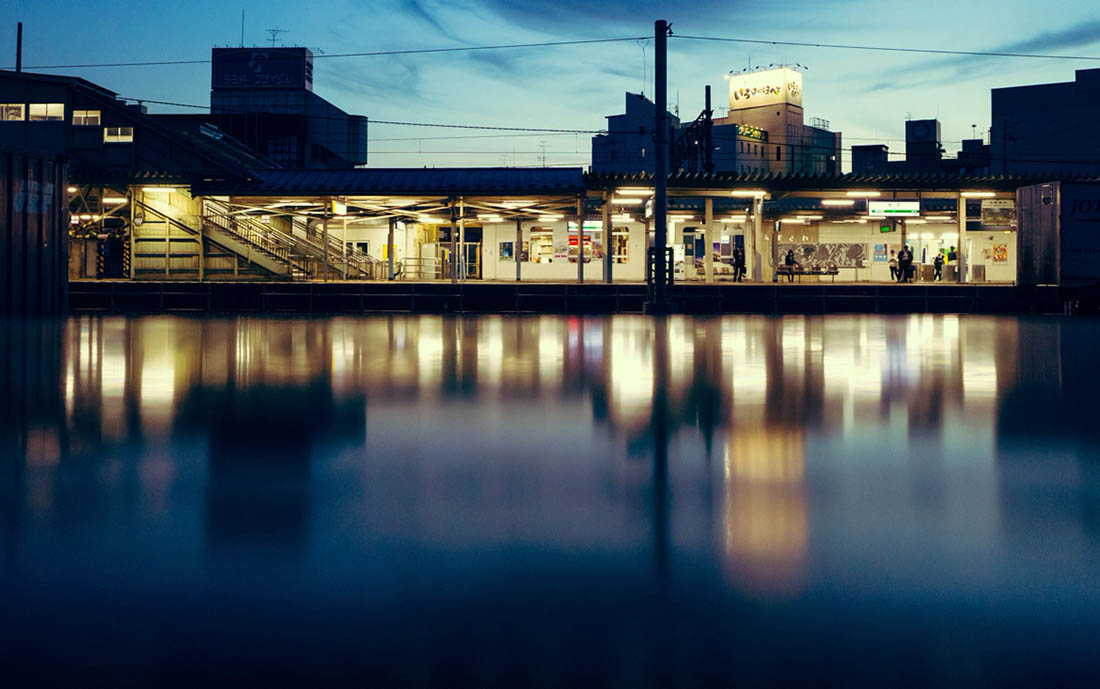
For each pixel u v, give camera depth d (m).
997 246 49.53
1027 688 1.97
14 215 19.78
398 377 9.33
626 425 6.14
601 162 89.38
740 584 2.68
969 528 3.37
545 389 8.31
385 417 6.50
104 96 41.62
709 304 31.27
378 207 40.69
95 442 5.38
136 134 41.47
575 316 27.70
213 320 23.44
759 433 5.80
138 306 30.92
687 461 4.81
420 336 16.64
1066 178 35.59
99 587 2.63
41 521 3.44
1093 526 3.38
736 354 12.55
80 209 39.53
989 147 81.69
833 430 5.91
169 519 3.47
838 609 2.46
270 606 2.48
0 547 3.06
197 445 5.28
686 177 35.94
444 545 3.12
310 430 5.89
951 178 36.88
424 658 2.13
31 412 6.70
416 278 48.31
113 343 13.91
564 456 4.97
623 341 15.32
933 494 3.97
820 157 116.06
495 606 2.49
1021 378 9.28
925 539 3.20
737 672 2.05
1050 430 5.88
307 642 2.22
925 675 2.04
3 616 2.39
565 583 2.70
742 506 3.75
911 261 42.09
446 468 4.60
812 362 11.20
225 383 8.69
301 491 4.04
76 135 41.75
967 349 13.44
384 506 3.73
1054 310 30.12
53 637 2.25
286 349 13.06
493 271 47.78
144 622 2.36
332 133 83.75
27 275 20.45
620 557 2.98
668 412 6.78
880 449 5.18
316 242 45.97
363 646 2.20
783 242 50.06
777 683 1.99
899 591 2.62
